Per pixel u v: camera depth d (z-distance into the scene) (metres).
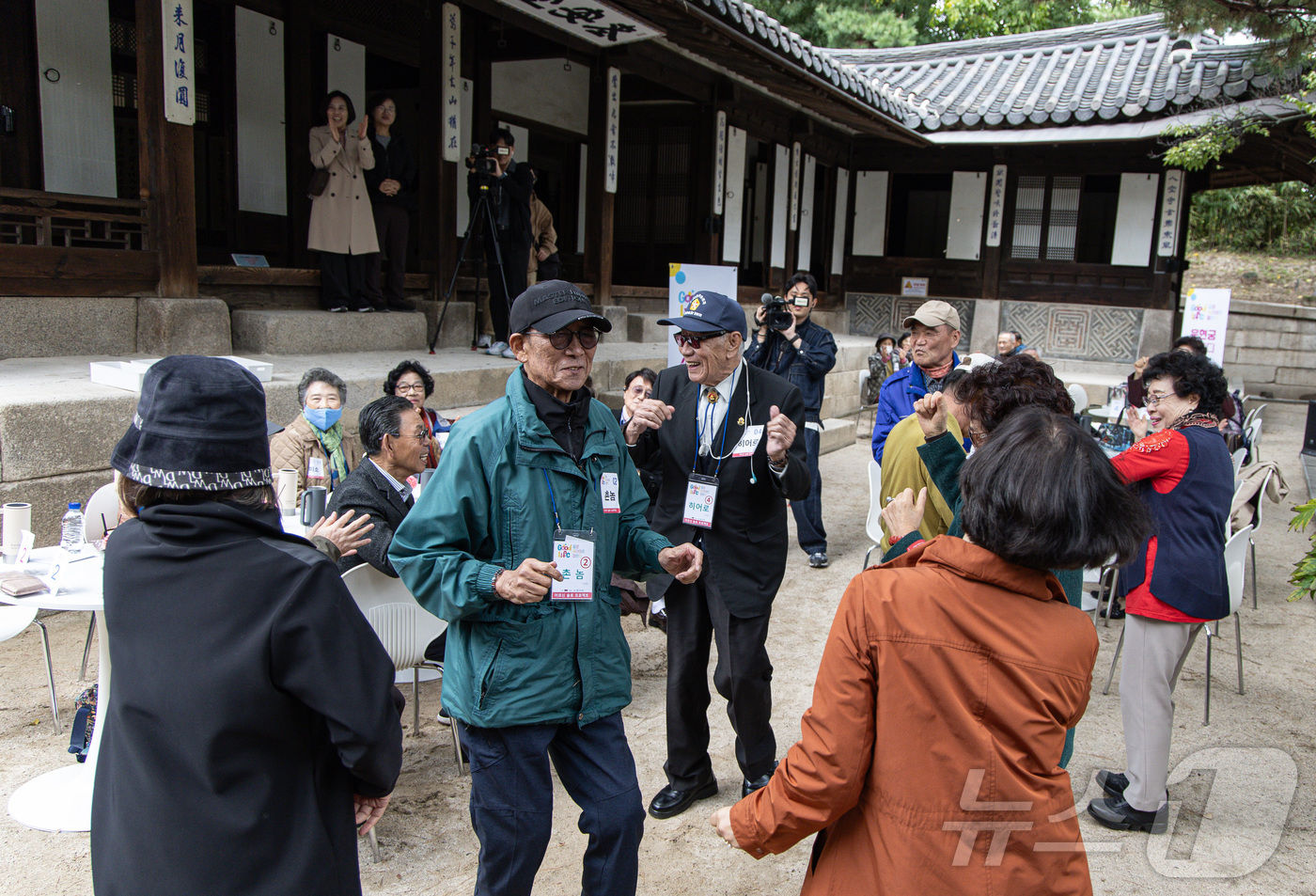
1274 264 21.80
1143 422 4.91
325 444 4.62
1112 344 14.27
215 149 8.57
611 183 9.75
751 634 3.23
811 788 1.58
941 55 16.53
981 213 14.74
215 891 1.42
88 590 3.06
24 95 7.05
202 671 1.43
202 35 8.38
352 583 3.26
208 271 6.77
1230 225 23.14
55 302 5.62
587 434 2.38
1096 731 4.16
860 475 9.88
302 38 8.94
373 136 7.82
